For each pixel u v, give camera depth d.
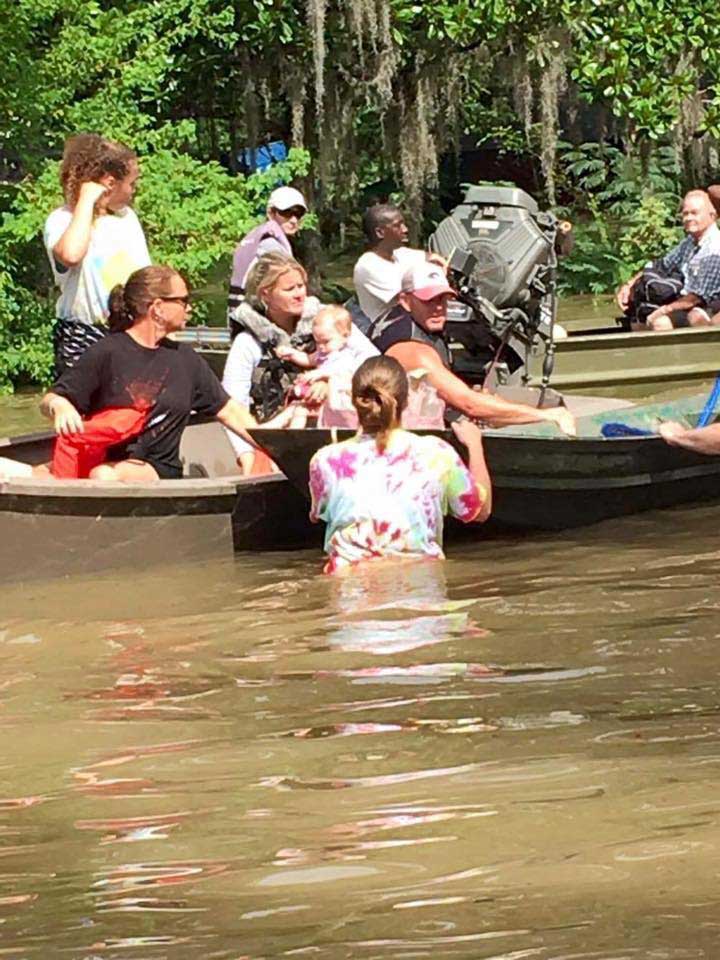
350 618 5.82
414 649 5.34
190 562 7.08
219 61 16.91
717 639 5.32
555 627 5.55
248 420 7.54
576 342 10.73
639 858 3.51
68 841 3.79
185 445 8.84
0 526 6.74
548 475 7.47
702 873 3.42
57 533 6.84
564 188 20.70
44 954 3.17
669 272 12.00
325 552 6.94
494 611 5.81
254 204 14.93
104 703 4.93
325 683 5.00
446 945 3.13
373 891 3.40
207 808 3.97
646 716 4.54
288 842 3.71
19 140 14.38
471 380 9.65
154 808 3.99
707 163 19.94
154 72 15.01
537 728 4.47
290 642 5.53
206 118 17.52
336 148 17.11
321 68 15.98
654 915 3.22
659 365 10.96
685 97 17.72
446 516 7.31
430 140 17.44
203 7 15.75
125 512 6.94
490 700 4.74
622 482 7.69
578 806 3.85
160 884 3.50
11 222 13.43
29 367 13.48
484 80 17.97
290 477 7.19
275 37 16.22
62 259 7.81
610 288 18.81
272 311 8.15
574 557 6.80
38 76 14.24
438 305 7.43
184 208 14.08
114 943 3.21
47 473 7.58
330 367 7.69
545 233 9.34
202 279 15.55
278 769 4.24
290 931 3.23
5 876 3.59
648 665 5.04
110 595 6.47
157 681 5.15
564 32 17.20
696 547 6.97
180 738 4.55
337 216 19.22
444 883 3.43
